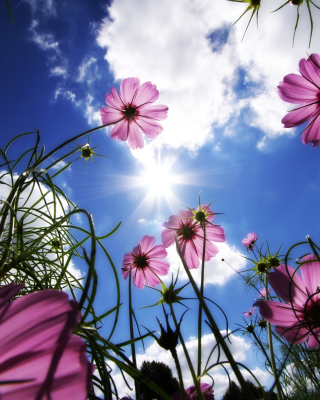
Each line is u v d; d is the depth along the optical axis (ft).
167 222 0.80
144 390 0.29
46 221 0.49
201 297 0.34
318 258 0.35
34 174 0.40
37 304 0.15
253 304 0.38
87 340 0.27
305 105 0.66
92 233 0.24
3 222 0.28
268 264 0.86
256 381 0.29
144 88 1.04
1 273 0.29
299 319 0.36
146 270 0.83
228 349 0.27
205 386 0.36
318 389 0.47
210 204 0.77
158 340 0.29
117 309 0.31
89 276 0.22
